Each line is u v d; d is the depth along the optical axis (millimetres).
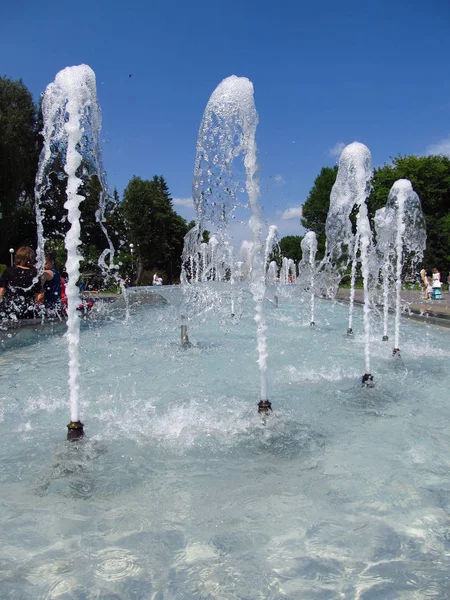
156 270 55188
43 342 7133
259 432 3178
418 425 3305
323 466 2639
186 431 3207
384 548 1862
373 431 3195
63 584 1666
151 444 2979
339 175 5586
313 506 2195
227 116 3568
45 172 3664
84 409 3738
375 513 2127
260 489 2371
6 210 26891
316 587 1644
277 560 1798
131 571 1740
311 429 3242
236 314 11422
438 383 4551
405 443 2965
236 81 3551
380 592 1613
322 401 3945
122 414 3594
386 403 3875
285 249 57375
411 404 3844
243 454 2822
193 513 2146
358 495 2293
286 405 3826
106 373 5156
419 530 1984
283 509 2172
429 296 19344
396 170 44438
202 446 2947
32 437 3100
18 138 29312
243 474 2549
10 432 3197
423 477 2480
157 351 6609
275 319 11188
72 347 2990
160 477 2514
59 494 2324
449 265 40781
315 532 1979
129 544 1911
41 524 2061
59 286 7707
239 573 1725
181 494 2324
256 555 1831
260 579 1690
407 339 7699
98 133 3416
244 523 2059
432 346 6902
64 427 3305
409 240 6574
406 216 6547
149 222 49000
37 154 31219
